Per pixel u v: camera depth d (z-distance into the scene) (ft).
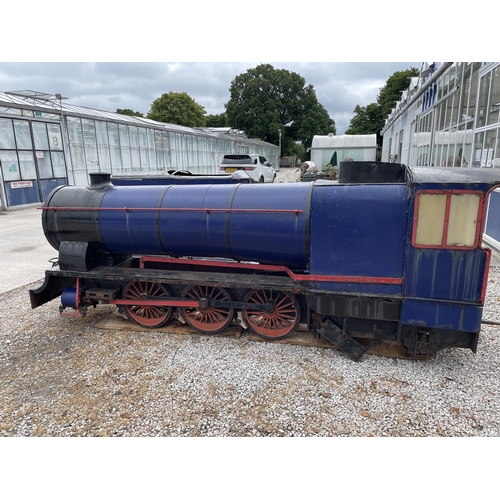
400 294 13.16
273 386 12.78
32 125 56.49
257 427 11.01
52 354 15.23
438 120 44.55
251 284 14.70
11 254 30.96
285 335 15.51
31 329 17.52
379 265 13.21
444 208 12.04
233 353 14.92
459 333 13.16
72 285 17.66
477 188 11.67
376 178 13.60
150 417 11.50
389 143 102.53
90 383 13.24
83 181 64.90
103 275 16.48
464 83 34.76
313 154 81.56
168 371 13.79
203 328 16.42
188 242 15.72
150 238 16.07
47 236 17.30
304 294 14.65
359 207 13.07
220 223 14.97
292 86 179.52
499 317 17.76
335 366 13.88
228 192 15.42
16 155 54.65
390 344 15.24
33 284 23.75
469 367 13.76
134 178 21.08
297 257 14.66
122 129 71.82
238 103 180.55
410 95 63.87
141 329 17.03
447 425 10.94
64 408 11.99
